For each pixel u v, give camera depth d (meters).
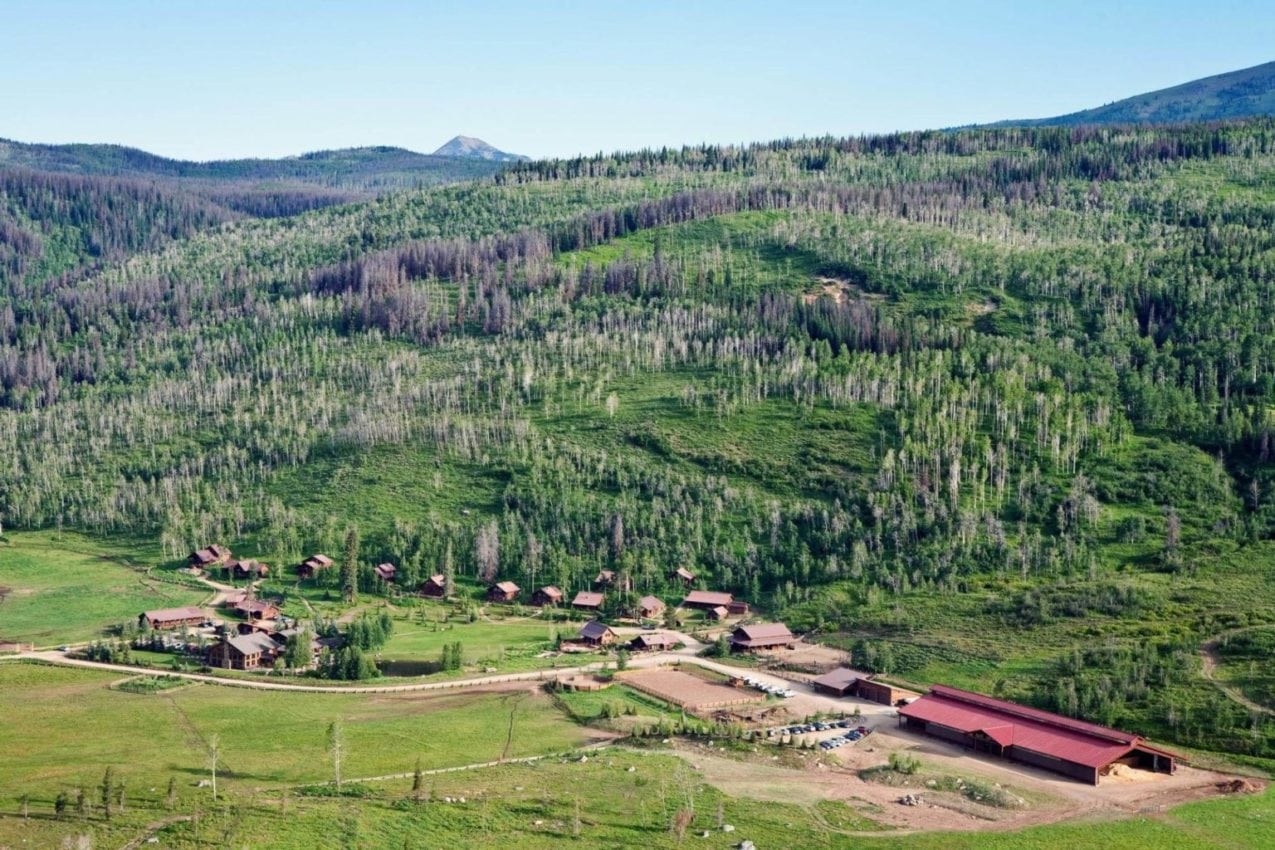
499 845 129.00
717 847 130.88
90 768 148.88
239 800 137.25
